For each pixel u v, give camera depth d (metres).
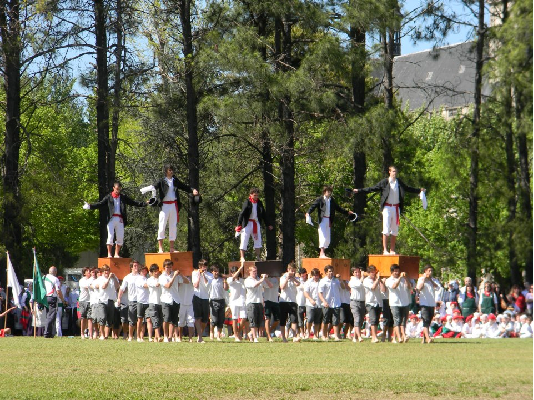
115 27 53.94
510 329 20.56
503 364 17.62
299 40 51.00
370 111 44.47
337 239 61.91
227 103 46.12
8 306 44.19
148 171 58.12
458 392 16.41
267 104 46.03
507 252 20.17
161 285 32.59
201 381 19.75
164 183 35.00
